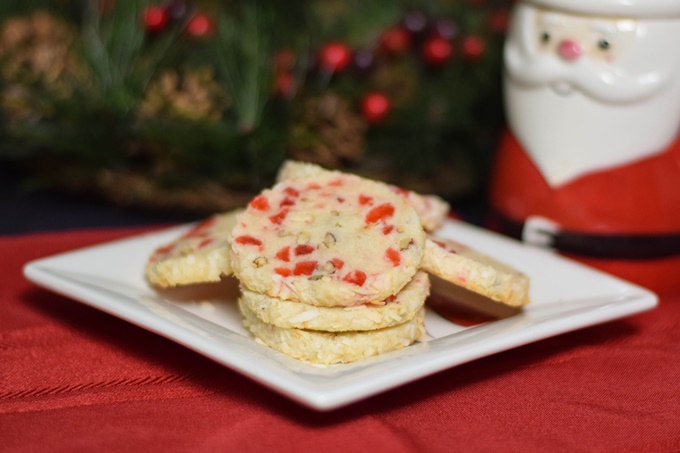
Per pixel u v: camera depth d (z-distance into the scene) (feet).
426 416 1.34
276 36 1.92
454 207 2.05
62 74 1.94
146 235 1.64
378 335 1.36
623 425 1.33
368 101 1.85
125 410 1.35
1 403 1.36
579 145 1.64
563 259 1.59
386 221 1.42
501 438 1.30
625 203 1.65
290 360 1.32
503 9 1.98
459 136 1.94
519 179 1.69
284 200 1.45
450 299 1.51
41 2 2.02
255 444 1.27
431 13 1.94
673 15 1.57
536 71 1.62
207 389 1.39
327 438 1.28
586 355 1.49
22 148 1.94
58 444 1.27
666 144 1.64
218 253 1.46
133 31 1.94
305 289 1.34
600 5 1.56
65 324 1.53
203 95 1.89
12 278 1.65
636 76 1.58
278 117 1.88
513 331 1.39
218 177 1.90
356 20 1.93
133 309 1.41
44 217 1.99
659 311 1.60
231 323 1.46
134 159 1.93
